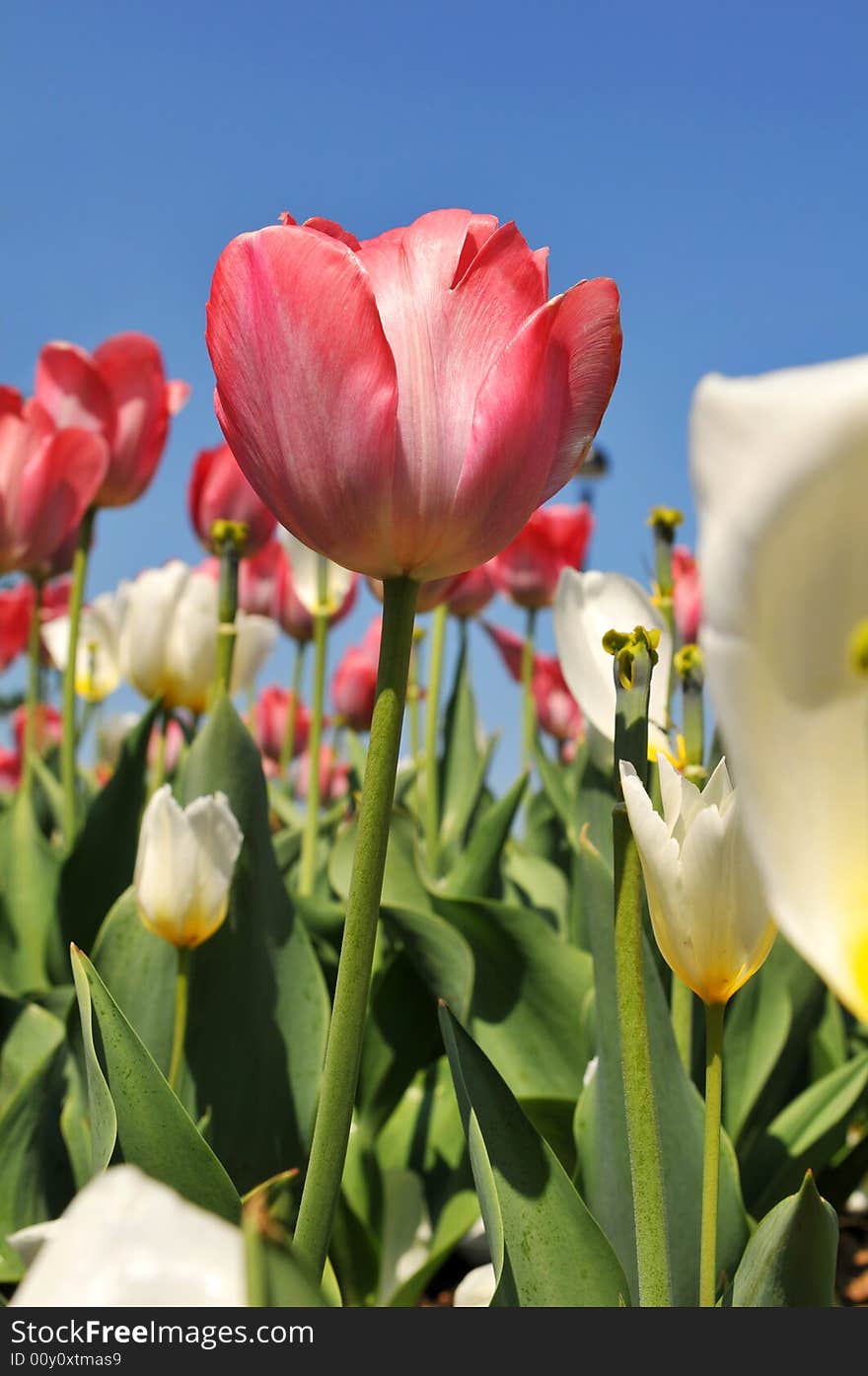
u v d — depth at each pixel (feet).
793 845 0.67
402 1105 2.15
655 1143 1.12
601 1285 1.21
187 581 3.00
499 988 1.99
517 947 1.98
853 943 0.67
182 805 1.82
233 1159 1.77
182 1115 1.29
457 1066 1.24
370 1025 2.04
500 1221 1.18
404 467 1.13
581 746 2.51
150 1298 0.78
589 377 1.19
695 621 3.25
